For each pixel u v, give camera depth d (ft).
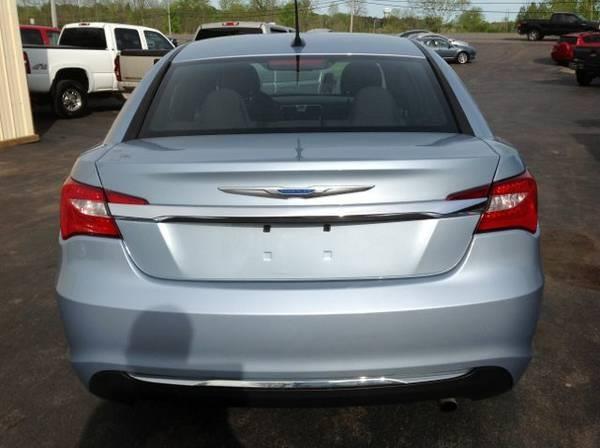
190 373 7.23
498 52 120.98
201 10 233.35
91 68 46.80
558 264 15.48
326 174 6.95
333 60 10.42
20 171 27.86
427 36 101.50
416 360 7.16
